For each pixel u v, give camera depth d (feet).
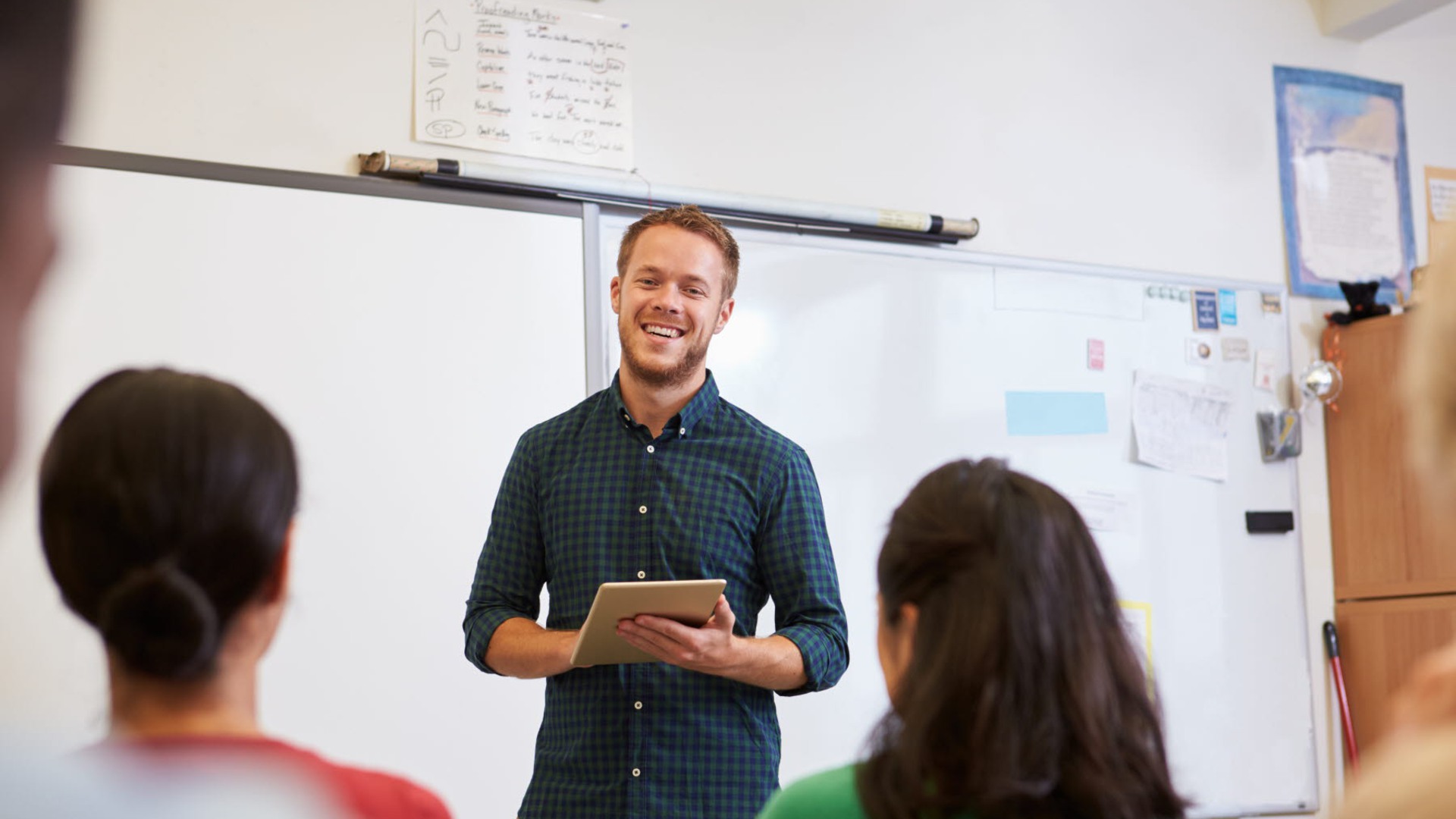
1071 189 11.17
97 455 1.72
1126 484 10.85
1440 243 1.67
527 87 9.11
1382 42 12.92
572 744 5.76
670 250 6.24
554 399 8.76
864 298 10.01
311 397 8.05
